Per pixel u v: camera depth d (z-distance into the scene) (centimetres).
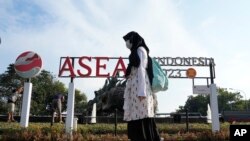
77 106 6700
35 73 1409
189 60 1603
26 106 1364
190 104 9312
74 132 1274
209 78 1562
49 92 6731
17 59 1431
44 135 1175
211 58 1598
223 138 1227
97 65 1546
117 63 1557
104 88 2430
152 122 400
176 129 1405
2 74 6406
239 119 2664
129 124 404
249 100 8856
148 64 421
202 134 1262
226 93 8875
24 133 1156
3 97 6234
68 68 1523
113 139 1184
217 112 1466
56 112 1623
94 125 1438
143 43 427
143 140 384
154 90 425
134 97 402
